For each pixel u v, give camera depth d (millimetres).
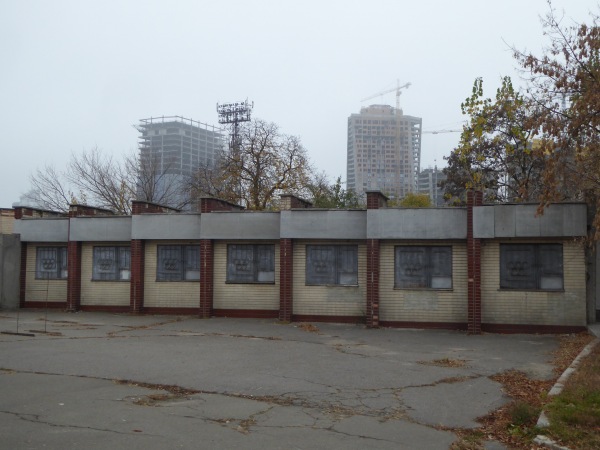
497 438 8734
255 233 25844
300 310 25094
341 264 24984
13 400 10320
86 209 29906
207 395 11016
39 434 8219
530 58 19062
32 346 17000
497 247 22703
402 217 23531
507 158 37125
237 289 26188
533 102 19312
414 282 23781
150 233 27281
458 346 18391
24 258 30234
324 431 8781
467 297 22875
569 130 17844
